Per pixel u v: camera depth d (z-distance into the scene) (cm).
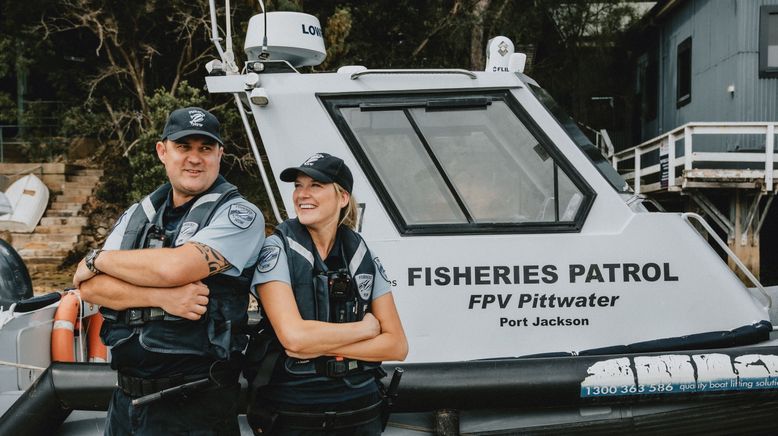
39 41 1698
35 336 317
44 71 1803
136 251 220
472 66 1599
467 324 296
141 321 218
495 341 295
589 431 290
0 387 301
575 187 302
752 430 293
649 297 296
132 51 1644
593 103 2128
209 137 230
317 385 224
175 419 219
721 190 1181
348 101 308
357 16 1577
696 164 1354
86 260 225
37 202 1539
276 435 227
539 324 295
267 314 226
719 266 299
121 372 226
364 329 226
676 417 290
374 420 236
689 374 283
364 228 302
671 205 1424
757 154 1150
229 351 221
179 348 218
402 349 237
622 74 2117
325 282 228
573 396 282
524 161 305
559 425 291
